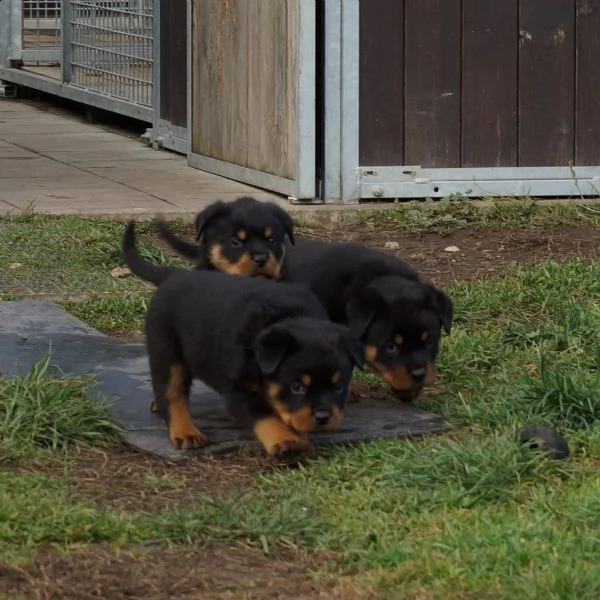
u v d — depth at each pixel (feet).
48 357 32.94
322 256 34.45
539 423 30.66
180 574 22.89
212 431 30.94
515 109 56.59
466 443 29.17
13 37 95.25
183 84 68.39
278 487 27.63
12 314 40.45
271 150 57.52
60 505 25.34
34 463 28.60
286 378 27.61
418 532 24.95
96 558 23.34
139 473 28.45
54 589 21.89
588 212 54.90
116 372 35.29
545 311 41.14
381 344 31.65
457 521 25.34
